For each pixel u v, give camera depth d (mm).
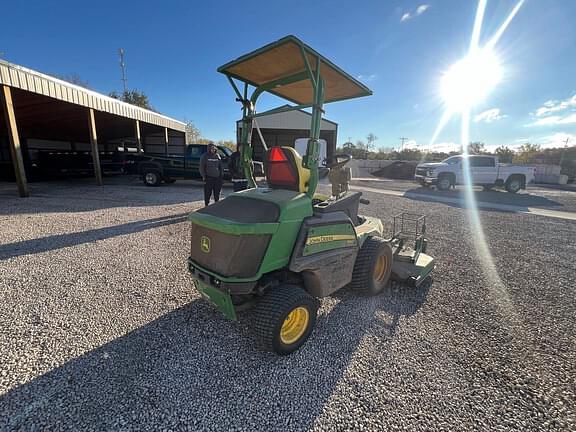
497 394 1788
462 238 5344
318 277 2342
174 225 5551
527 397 1771
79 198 8133
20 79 7148
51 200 7668
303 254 2166
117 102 11195
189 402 1669
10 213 6008
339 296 3012
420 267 3291
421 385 1843
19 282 3088
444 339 2328
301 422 1562
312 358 2070
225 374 1896
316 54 2312
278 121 20234
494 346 2258
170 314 2576
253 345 2193
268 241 1999
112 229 5156
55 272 3355
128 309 2635
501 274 3689
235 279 1967
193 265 2250
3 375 1812
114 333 2287
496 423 1584
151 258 3867
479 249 4703
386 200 9883
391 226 6137
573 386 1871
